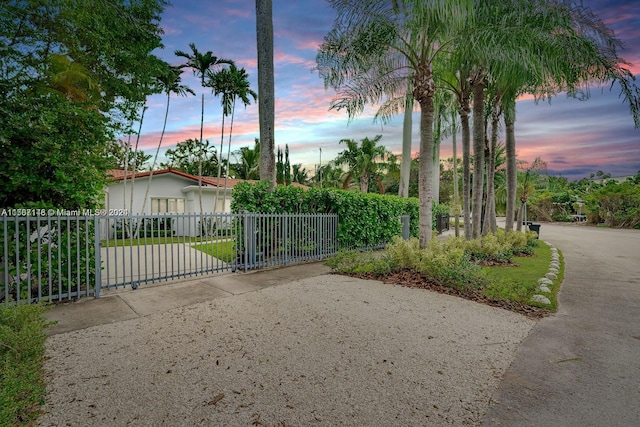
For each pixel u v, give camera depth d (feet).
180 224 62.18
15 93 17.92
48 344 11.71
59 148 16.87
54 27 24.09
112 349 11.35
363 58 24.97
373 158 104.63
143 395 8.61
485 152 43.55
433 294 18.99
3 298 15.88
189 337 12.46
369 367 10.30
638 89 25.27
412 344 12.13
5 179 16.24
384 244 42.09
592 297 19.34
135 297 17.89
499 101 38.01
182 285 20.75
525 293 18.30
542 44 24.29
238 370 9.97
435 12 21.45
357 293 19.01
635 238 63.05
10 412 7.16
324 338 12.48
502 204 88.79
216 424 7.50
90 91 27.81
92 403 8.21
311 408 8.16
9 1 21.81
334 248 34.37
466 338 12.85
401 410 8.16
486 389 9.25
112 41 28.58
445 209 79.46
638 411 8.27
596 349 12.05
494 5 25.34
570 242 54.80
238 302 17.08
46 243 17.26
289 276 23.82
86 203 18.92
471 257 31.68
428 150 25.71
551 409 8.34
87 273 17.61
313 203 33.06
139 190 61.05
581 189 174.81
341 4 23.59
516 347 12.15
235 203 28.27
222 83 68.80
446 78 35.09
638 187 101.14
